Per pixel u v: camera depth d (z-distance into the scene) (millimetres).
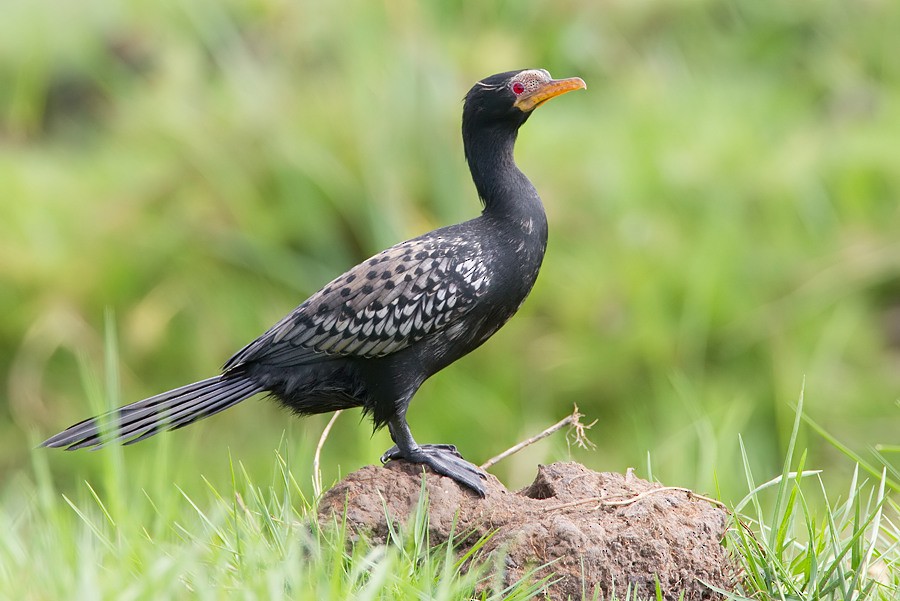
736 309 13320
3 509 7906
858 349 13242
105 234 13883
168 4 17156
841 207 14500
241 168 14133
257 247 13594
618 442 12555
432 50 15422
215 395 6910
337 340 6773
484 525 6359
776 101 16359
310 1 16734
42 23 16859
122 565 5812
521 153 14594
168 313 13320
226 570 5961
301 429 12195
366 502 6406
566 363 12922
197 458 12062
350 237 13859
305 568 6117
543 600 5949
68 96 16469
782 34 17422
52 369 13062
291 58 16266
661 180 14531
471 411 12539
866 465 6684
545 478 6703
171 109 15234
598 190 14273
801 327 13266
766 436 12672
